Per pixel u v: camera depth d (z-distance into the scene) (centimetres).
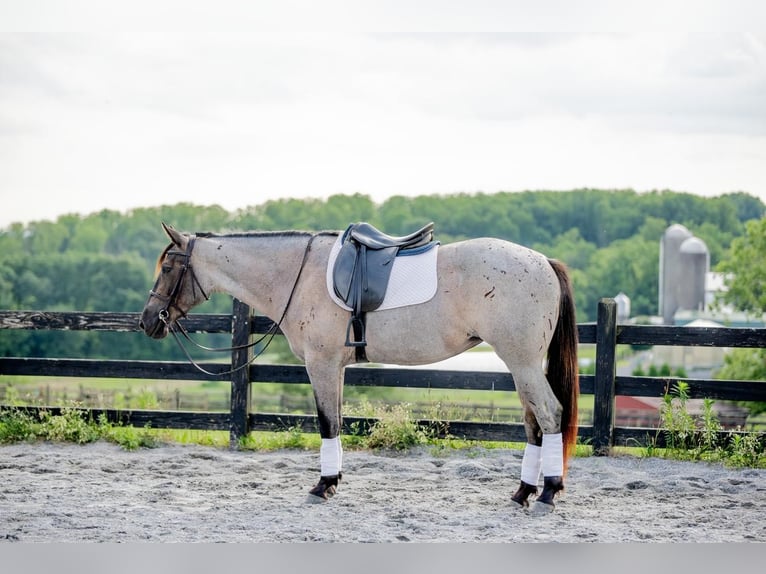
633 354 4822
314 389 645
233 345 849
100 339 4822
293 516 595
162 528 562
